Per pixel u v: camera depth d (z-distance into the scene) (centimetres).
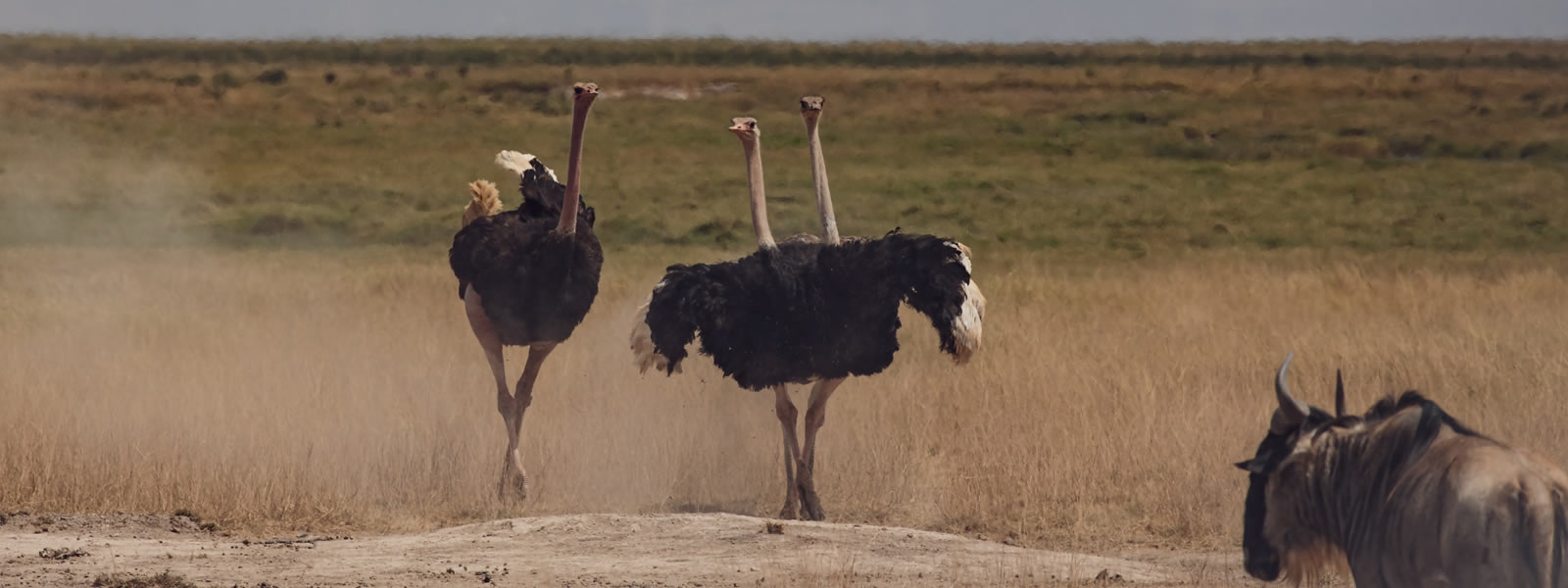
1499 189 8844
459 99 12888
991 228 7544
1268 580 1424
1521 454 1255
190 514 2350
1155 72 15500
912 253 2425
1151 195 8725
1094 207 8250
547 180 2961
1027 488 2453
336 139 10888
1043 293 5034
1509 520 1191
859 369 2405
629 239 7175
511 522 2217
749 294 2362
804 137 11225
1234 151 10731
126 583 1850
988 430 2797
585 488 2566
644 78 14225
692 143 10919
